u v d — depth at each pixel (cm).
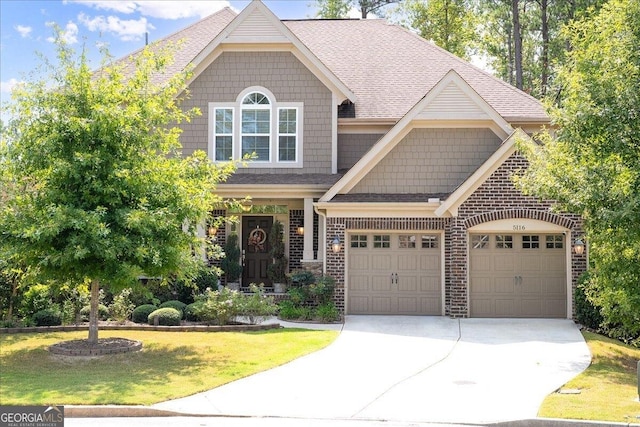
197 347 1501
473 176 1928
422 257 2045
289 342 1570
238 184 2116
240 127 2266
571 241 1930
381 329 1786
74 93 1405
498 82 2398
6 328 1703
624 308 1437
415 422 978
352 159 2327
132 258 1393
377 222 2025
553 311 1966
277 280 2264
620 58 1361
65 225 1286
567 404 1062
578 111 1388
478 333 1728
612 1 1435
